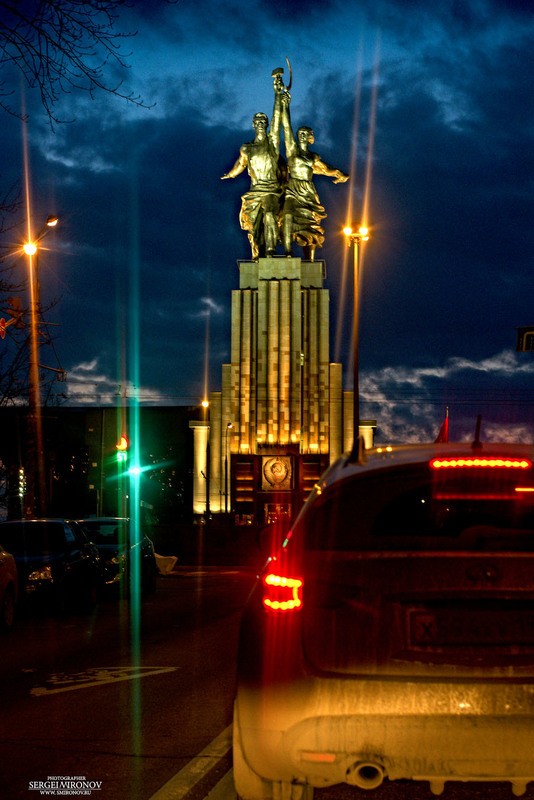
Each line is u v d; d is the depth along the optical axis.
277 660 4.66
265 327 89.50
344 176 92.88
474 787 6.30
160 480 95.25
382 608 4.62
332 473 5.30
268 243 90.62
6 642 15.53
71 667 12.28
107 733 8.09
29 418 30.23
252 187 91.81
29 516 30.41
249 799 5.02
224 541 55.84
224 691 10.20
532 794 6.14
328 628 4.65
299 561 4.81
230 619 19.12
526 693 4.45
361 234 32.38
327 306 91.06
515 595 4.57
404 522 6.12
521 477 5.04
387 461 5.21
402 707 4.46
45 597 19.86
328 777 4.58
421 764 4.48
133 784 6.46
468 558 4.63
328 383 90.00
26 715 8.94
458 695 4.45
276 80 92.88
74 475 79.94
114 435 94.00
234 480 88.12
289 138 91.94
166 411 97.75
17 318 26.52
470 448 5.41
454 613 4.58
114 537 26.50
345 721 4.50
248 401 89.19
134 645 14.68
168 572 40.44
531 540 4.90
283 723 4.58
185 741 7.77
